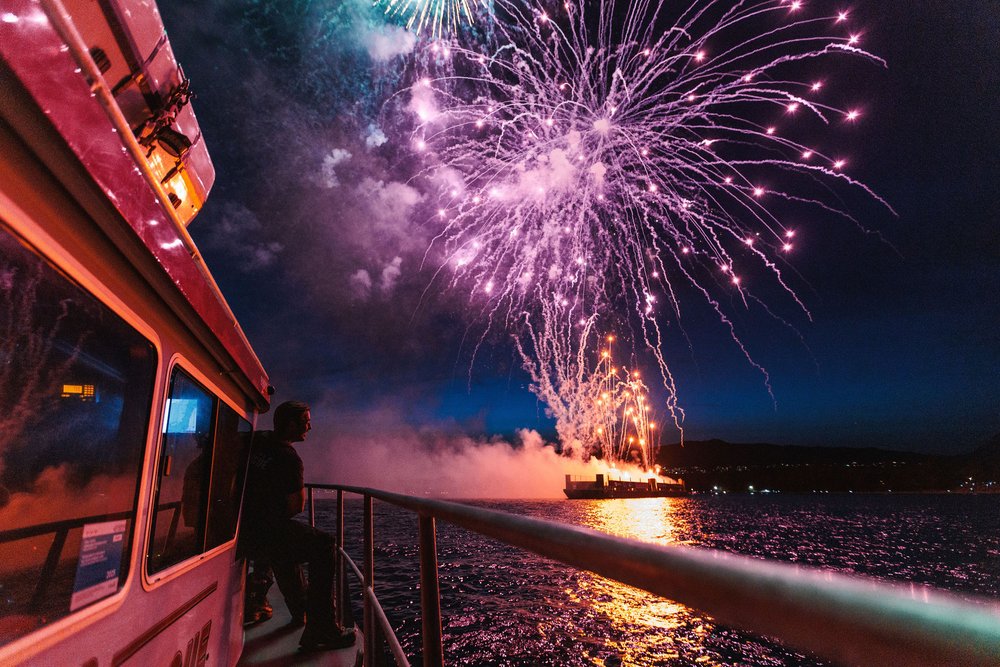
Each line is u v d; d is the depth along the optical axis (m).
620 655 20.78
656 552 0.52
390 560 37.53
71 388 1.29
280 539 3.86
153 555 1.82
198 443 2.40
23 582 1.14
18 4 0.91
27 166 1.01
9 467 1.11
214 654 2.85
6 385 1.08
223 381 2.78
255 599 4.52
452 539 56.81
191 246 1.90
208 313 2.16
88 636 1.37
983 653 0.20
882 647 0.25
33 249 1.06
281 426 4.15
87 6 2.04
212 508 2.67
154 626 1.84
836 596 0.30
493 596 30.78
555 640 21.58
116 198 1.25
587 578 37.78
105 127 1.19
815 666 21.36
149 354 1.70
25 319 1.10
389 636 2.04
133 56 2.31
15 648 1.10
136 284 1.55
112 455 1.49
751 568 0.38
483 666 18.20
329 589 3.90
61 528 1.26
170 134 2.68
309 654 3.73
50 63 0.99
